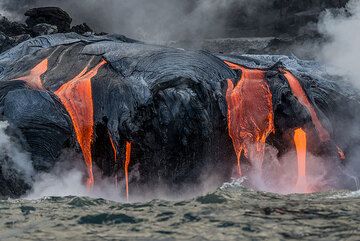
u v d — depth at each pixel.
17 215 28.31
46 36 55.28
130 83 44.50
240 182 43.44
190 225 24.94
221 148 44.03
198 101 43.12
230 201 30.91
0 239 23.19
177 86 43.53
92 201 32.03
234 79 46.72
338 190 42.16
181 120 42.25
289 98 45.59
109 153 42.81
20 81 44.62
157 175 42.19
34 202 32.62
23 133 40.84
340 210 28.16
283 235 22.84
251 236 22.75
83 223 26.00
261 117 45.66
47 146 41.19
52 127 41.78
